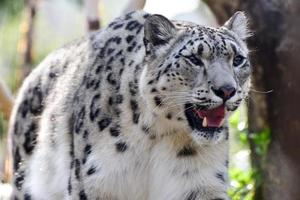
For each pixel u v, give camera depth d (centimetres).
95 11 2486
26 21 3266
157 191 1738
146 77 1650
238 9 2212
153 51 1656
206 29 1680
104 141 1698
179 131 1678
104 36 1816
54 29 4556
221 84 1599
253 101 2217
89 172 1706
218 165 1717
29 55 3155
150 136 1689
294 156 2136
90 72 1775
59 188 1858
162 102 1650
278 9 2120
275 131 2184
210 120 1634
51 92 1912
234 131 2577
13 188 2012
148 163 1717
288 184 2153
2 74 3888
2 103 2389
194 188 1712
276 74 2134
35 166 1931
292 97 2086
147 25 1653
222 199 1719
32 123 1958
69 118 1811
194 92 1625
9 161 2156
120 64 1720
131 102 1678
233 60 1648
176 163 1708
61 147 1828
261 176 2241
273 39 2136
